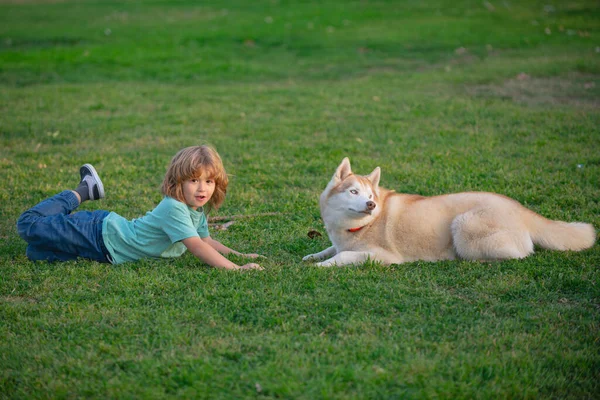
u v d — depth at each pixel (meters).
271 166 7.85
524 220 4.95
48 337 3.69
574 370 3.35
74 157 8.26
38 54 16.14
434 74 13.84
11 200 6.59
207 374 3.23
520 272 4.61
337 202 4.98
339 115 10.66
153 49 16.94
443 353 3.46
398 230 4.96
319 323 3.85
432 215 4.96
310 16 21.25
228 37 18.22
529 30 18.11
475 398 3.07
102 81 13.91
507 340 3.62
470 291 4.34
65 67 15.08
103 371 3.31
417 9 21.98
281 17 21.27
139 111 11.15
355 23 20.09
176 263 4.91
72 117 10.58
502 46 16.42
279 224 5.98
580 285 4.38
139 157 8.33
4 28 20.69
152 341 3.62
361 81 13.59
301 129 9.74
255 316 3.92
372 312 3.99
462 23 19.30
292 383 3.13
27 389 3.20
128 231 4.94
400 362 3.36
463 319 3.88
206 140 9.12
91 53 16.34
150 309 4.04
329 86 13.19
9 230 5.76
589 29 17.94
